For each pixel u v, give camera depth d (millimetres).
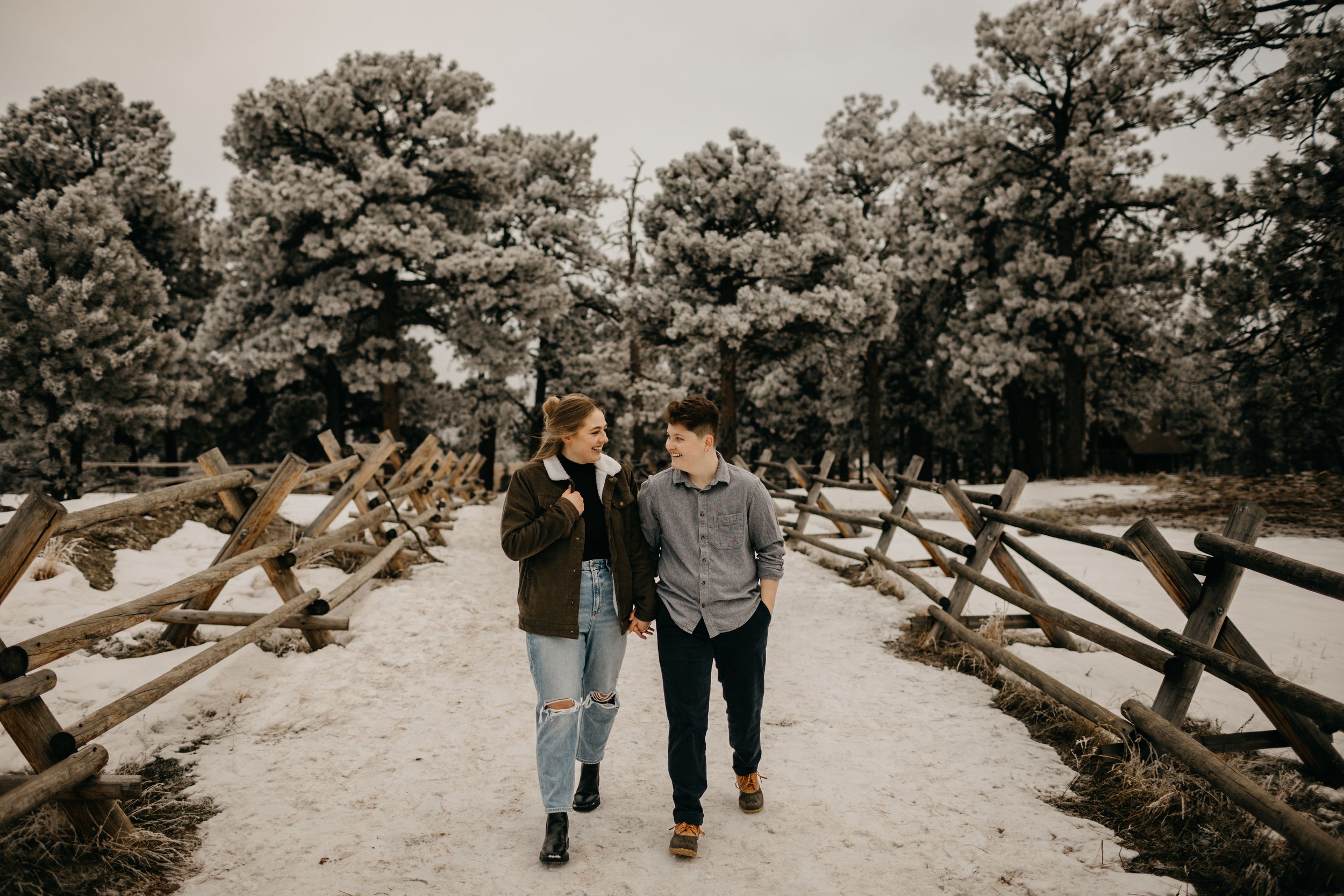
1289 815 2324
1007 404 31547
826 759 3520
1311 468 32625
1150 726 3037
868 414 31562
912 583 6020
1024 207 25859
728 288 24781
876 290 23406
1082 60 23828
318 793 3195
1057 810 3016
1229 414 33531
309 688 4375
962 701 4230
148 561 6758
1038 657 4719
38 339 17344
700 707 2766
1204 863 2594
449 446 29750
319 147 24422
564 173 30312
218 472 4766
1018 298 24188
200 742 3701
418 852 2744
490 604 6387
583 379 30828
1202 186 15617
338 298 22266
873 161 29000
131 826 2779
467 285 23078
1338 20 13227
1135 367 26297
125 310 18672
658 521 2916
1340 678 4133
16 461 17016
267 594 6031
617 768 3482
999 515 4938
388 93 24469
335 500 5754
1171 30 15508
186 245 27344
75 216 18078
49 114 24828
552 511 2729
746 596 2809
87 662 4469
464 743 3721
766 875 2594
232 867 2637
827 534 9844
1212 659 2947
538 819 3002
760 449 36156
